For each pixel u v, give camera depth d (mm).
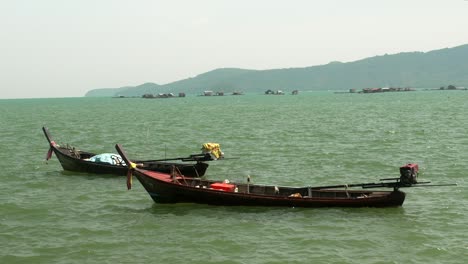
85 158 45812
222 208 30344
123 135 76812
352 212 29062
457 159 46688
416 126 80062
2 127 97812
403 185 29078
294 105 182750
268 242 24406
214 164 47438
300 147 57969
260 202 29984
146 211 30281
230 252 23203
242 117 115875
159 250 23562
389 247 23547
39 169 45281
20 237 25500
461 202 30875
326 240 24516
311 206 29750
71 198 33781
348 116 110000
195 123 99250
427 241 24250
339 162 47062
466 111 114562
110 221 28234
